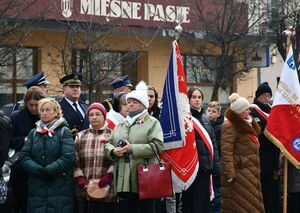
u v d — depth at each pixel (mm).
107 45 14953
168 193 7254
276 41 17906
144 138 7344
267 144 9680
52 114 7336
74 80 8562
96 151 7457
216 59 17453
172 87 8375
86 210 7625
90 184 7309
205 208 8797
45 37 16328
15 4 13383
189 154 8328
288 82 9422
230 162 8656
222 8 17141
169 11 17688
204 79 19016
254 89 20891
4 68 16125
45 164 7195
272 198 9758
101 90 14852
